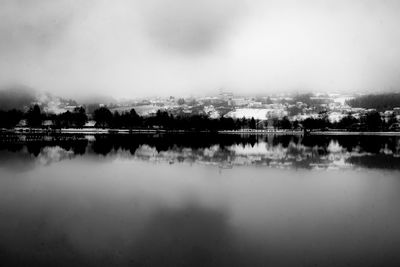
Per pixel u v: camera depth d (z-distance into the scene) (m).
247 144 123.69
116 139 147.50
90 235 28.66
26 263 23.95
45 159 73.69
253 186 46.88
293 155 85.25
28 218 32.84
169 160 73.69
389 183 49.53
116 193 42.50
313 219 32.88
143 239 27.89
